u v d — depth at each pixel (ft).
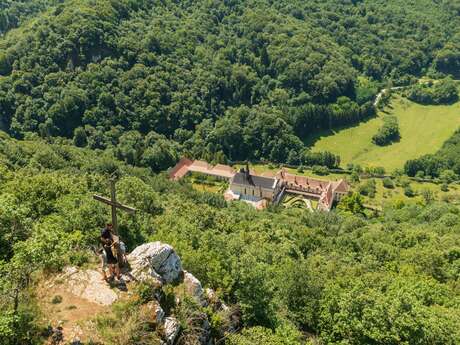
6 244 87.92
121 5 590.14
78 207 135.13
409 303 107.96
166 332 76.28
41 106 484.33
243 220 282.77
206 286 110.01
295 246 225.97
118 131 490.08
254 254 177.17
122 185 208.85
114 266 82.28
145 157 462.19
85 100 490.90
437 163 493.36
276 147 518.78
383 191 455.22
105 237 81.56
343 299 112.47
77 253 89.76
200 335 82.74
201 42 641.81
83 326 72.02
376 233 269.23
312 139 572.92
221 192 428.56
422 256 204.13
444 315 119.24
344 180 448.65
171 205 259.60
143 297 79.00
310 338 116.57
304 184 442.91
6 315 67.62
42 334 69.67
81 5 554.46
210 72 584.40
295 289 131.13
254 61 643.86
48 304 76.18
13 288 72.74
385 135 562.25
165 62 563.89
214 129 527.81
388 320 104.37
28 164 307.37
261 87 611.88
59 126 478.59
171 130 526.16
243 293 110.73
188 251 118.93
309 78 624.18
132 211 83.46
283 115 557.74
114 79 516.73
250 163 516.32
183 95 544.62
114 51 538.47
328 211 375.86
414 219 347.97
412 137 574.97
